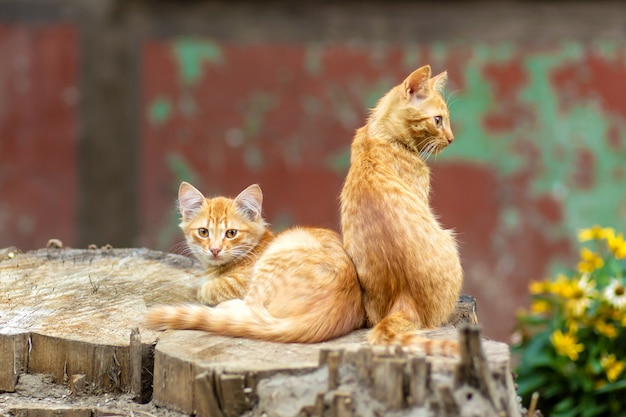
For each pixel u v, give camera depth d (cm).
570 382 2162
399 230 1612
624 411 2142
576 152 3030
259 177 3080
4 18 3123
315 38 3131
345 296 1590
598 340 2172
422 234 1625
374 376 1357
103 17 3159
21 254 2122
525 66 3034
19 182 3131
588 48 3045
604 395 2172
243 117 3086
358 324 1625
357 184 1670
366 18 3150
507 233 3027
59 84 3141
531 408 1557
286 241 1662
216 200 1884
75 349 1603
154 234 3109
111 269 2000
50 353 1622
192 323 1623
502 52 3034
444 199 3017
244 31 3152
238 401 1406
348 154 3048
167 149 3108
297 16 3155
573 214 3030
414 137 1747
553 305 2256
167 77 3117
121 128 3169
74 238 3161
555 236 3027
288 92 3072
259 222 1894
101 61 3159
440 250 1634
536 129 3027
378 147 1728
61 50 3136
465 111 3034
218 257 1836
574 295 2177
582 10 3142
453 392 1330
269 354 1496
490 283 3020
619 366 2122
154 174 3109
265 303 1619
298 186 3064
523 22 3142
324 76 3064
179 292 1861
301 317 1562
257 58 3094
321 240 1659
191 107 3109
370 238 1620
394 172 1703
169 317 1633
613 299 2144
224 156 3089
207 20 3161
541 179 3027
